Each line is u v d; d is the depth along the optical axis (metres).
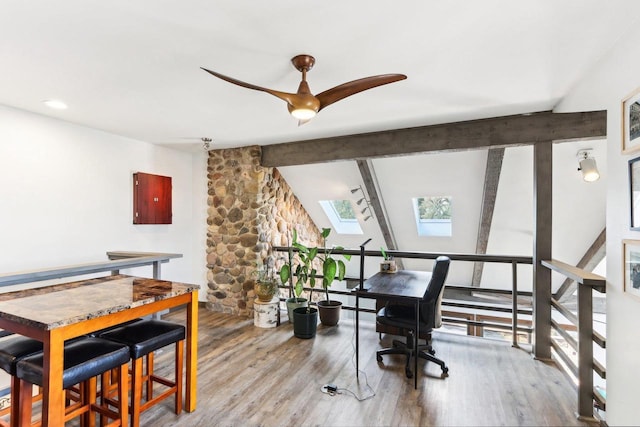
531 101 2.83
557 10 1.59
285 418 2.26
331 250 4.23
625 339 1.85
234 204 4.67
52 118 3.32
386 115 3.21
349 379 2.80
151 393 2.45
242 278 4.57
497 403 2.44
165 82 2.44
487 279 6.13
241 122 3.45
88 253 3.65
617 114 1.92
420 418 2.27
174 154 4.71
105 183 3.82
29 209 3.17
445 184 4.64
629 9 1.58
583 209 4.28
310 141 4.25
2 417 2.20
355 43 1.89
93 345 1.84
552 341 3.13
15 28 1.75
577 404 2.36
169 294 2.10
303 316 3.71
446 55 2.04
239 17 1.65
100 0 1.52
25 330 1.64
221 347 3.47
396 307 3.13
